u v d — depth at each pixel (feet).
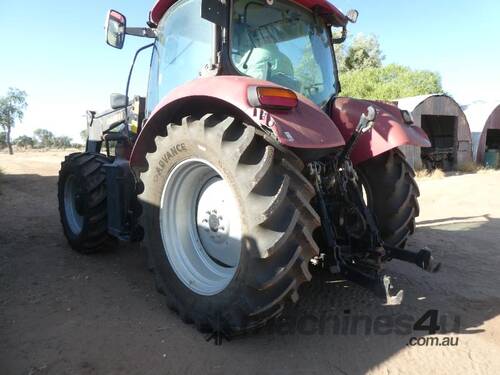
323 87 12.30
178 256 10.23
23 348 8.67
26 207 23.79
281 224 7.93
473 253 15.89
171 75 12.21
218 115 9.45
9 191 29.68
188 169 9.93
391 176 11.59
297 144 7.79
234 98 8.21
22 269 13.39
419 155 49.73
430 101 51.03
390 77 84.58
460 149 55.83
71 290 11.76
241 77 8.84
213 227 10.18
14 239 16.89
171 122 10.52
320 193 9.66
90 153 15.65
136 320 10.00
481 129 60.03
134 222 12.30
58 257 14.69
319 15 12.22
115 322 9.88
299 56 11.67
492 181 39.19
